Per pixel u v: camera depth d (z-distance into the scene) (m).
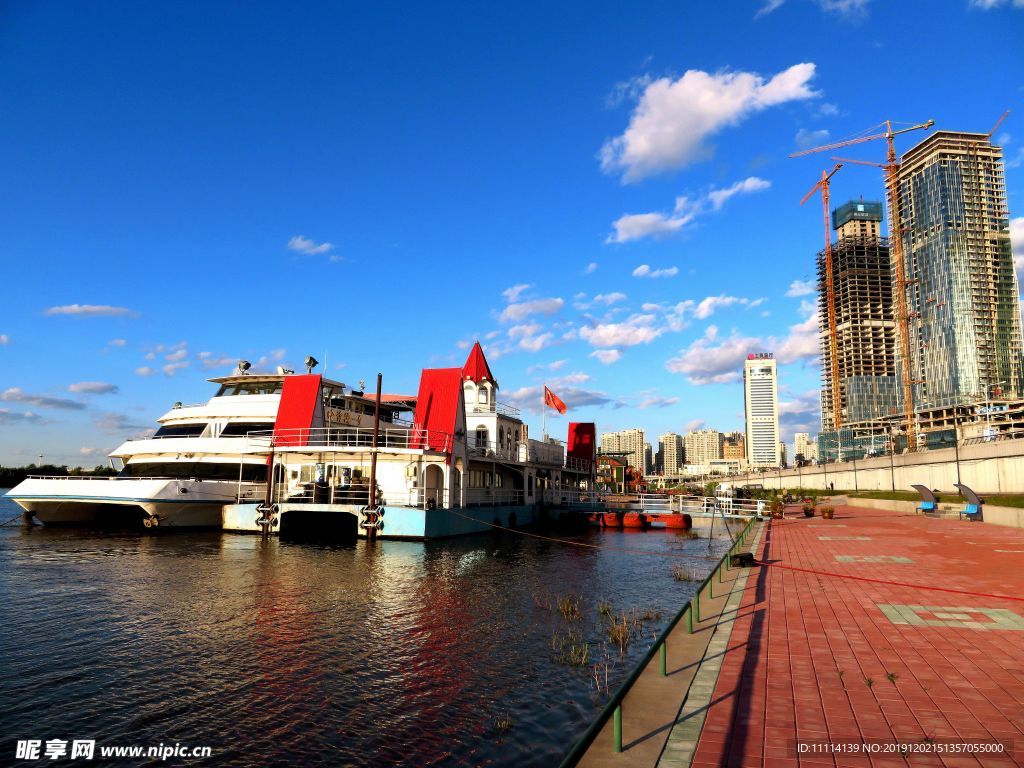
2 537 39.38
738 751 7.70
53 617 19.06
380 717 11.71
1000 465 61.53
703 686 10.06
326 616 19.31
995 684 10.09
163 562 29.84
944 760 7.39
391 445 43.53
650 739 8.07
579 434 79.50
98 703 12.46
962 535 35.03
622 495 69.31
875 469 90.94
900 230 164.75
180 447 45.91
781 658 11.59
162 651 15.71
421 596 22.41
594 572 29.02
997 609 15.91
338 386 51.03
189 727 11.36
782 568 23.30
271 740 10.82
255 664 14.71
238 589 23.41
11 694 12.91
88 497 41.88
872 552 27.78
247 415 47.62
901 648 12.25
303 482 41.78
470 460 46.44
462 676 13.88
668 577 27.88
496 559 32.66
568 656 15.23
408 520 37.69
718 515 60.81
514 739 10.75
